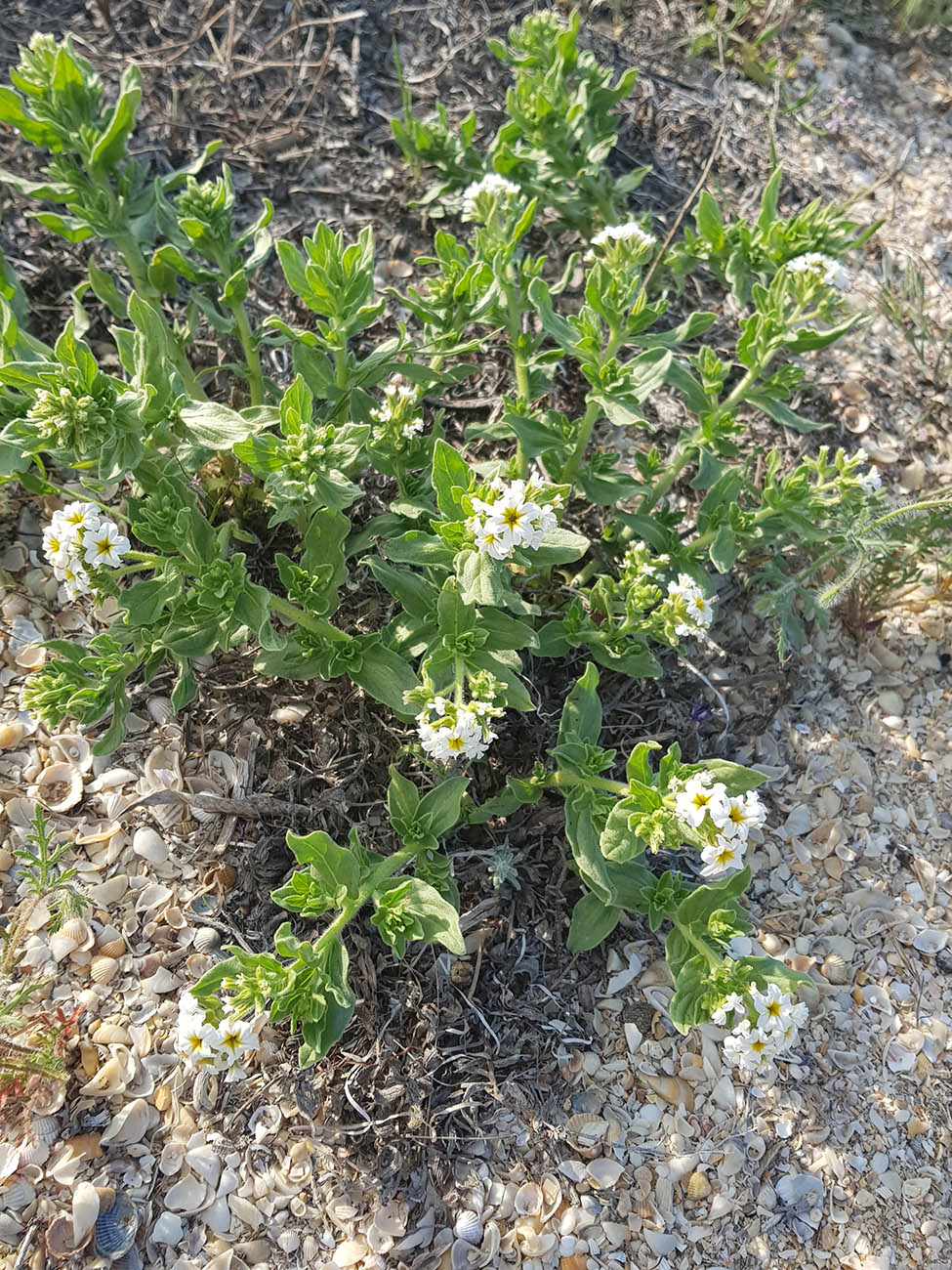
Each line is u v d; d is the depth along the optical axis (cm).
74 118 28
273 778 27
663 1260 23
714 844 20
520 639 23
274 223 35
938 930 28
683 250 33
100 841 25
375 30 39
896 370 37
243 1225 22
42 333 32
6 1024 21
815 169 41
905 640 33
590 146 34
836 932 28
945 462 35
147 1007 24
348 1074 24
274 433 28
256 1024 24
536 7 41
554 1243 23
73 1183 22
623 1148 24
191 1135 23
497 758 28
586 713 24
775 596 29
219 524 29
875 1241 24
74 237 28
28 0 37
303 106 37
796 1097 25
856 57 44
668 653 30
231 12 38
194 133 36
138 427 21
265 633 21
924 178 42
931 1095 26
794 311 31
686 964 22
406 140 35
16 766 26
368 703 28
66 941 24
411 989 25
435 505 26
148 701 27
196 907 25
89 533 20
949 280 39
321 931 25
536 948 26
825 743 31
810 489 27
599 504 29
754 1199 24
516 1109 24
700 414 28
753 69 42
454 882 25
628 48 42
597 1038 25
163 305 33
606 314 24
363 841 26
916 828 30
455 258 27
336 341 24
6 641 28
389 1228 22
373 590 29
